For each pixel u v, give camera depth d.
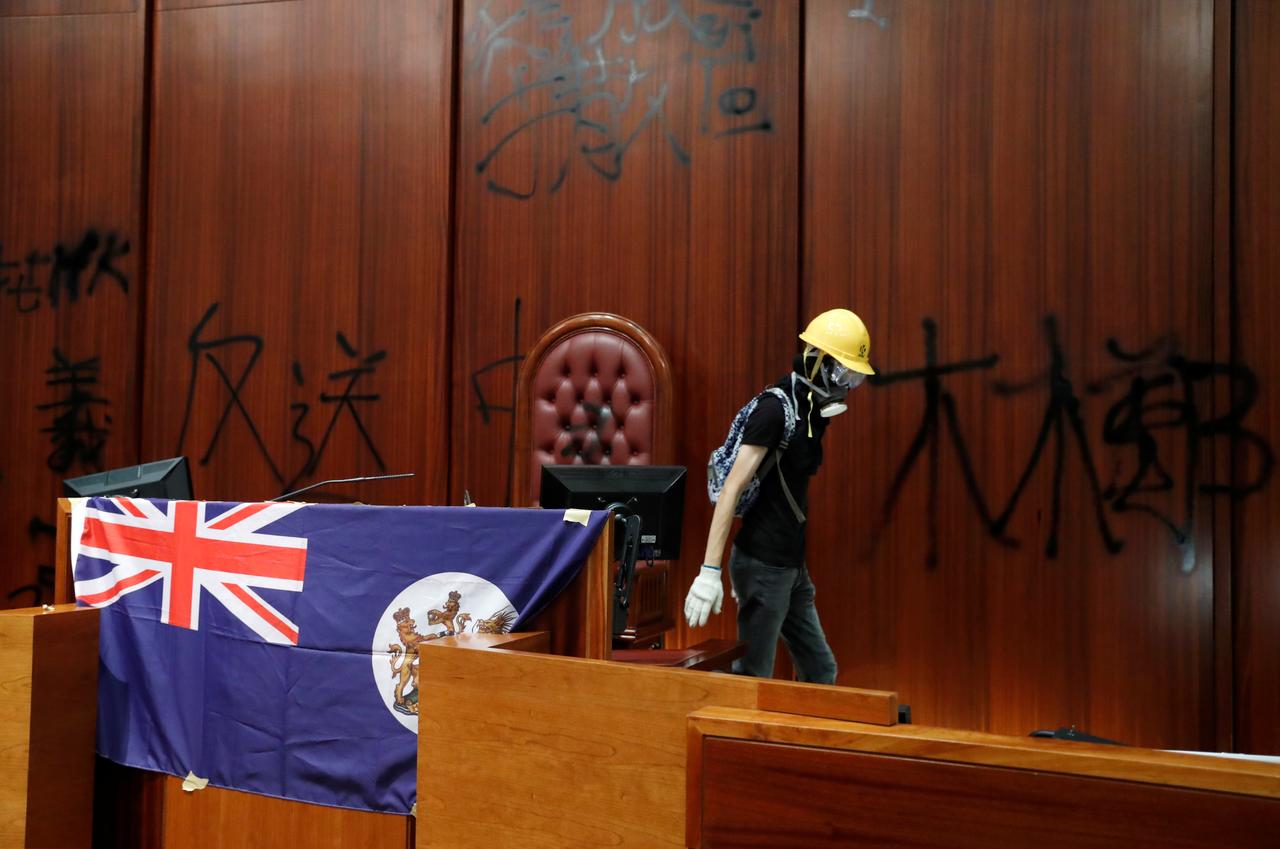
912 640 4.15
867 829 1.50
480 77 4.84
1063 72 4.07
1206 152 3.87
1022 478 4.05
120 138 5.21
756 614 3.15
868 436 4.25
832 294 4.33
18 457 5.22
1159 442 3.89
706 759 1.62
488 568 2.15
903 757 1.48
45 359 5.24
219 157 5.15
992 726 4.04
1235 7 3.88
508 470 4.72
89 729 2.51
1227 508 3.79
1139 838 1.33
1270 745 3.71
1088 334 3.99
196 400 5.12
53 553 5.14
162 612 2.47
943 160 4.20
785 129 4.43
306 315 5.01
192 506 2.45
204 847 2.35
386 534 2.22
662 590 3.34
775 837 1.56
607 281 4.64
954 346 4.16
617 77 4.66
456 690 1.92
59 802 2.42
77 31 5.27
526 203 4.76
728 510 3.04
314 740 2.22
